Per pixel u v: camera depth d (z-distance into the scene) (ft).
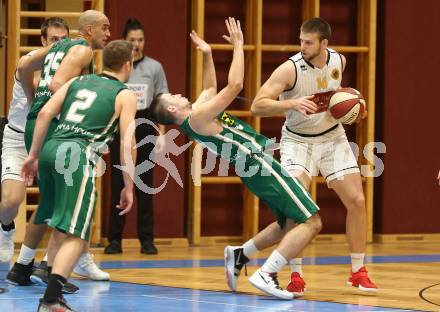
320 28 39.63
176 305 37.50
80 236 32.86
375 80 65.16
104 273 44.55
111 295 40.04
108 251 55.57
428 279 46.26
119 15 59.47
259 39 62.08
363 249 41.32
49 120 34.42
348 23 65.21
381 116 65.00
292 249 39.17
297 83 40.16
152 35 60.08
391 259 54.80
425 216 65.77
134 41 54.44
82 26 40.91
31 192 57.16
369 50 63.67
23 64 41.32
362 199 40.96
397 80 64.69
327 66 40.34
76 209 32.73
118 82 34.86
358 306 37.70
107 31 41.27
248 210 62.85
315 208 39.17
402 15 64.64
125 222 57.77
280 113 39.17
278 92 39.86
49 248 38.24
